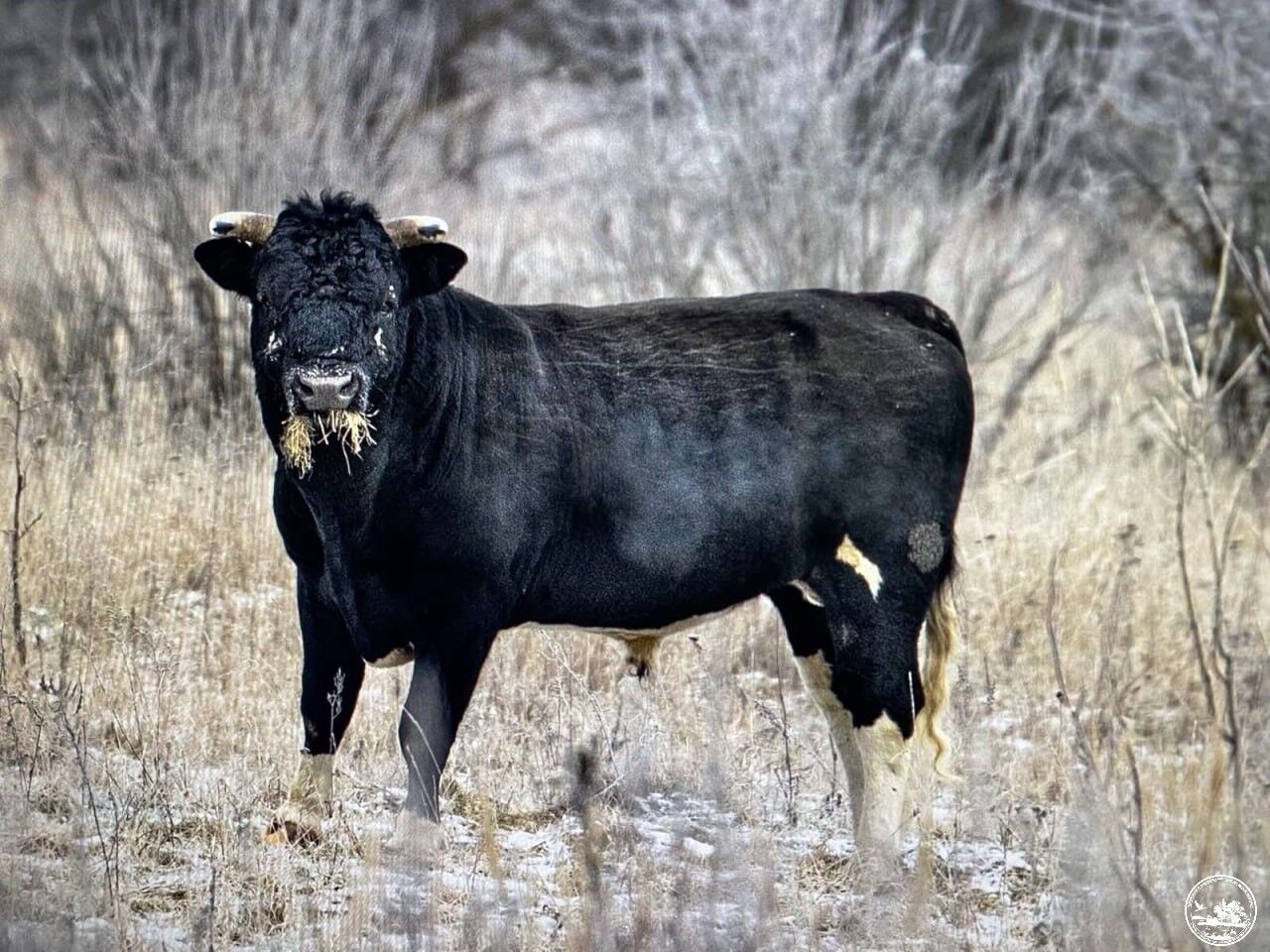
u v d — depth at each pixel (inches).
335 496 1005.2
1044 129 2325.3
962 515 1605.6
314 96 1936.5
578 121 2635.3
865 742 1115.3
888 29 2428.6
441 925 880.3
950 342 1188.5
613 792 1048.8
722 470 1098.1
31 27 2733.8
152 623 1274.6
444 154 2288.4
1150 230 2130.9
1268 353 2003.0
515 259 2084.2
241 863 917.2
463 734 1163.9
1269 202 2096.5
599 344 1101.1
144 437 1617.9
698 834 1011.9
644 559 1086.4
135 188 1889.8
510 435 1042.7
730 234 1973.4
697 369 1109.7
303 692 1055.0
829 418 1125.1
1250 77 2156.7
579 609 1089.4
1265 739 954.1
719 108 2004.2
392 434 1005.2
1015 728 1203.2
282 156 1887.3
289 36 1953.7
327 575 1034.7
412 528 1016.9
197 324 1809.8
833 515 1127.0
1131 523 1507.1
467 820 1052.5
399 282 989.8
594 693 1218.0
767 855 919.0
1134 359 2135.8
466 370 1034.7
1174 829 905.5
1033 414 1921.8
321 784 1047.0
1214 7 2201.0
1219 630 903.7
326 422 973.8
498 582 1037.8
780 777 1123.3
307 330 958.4
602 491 1075.3
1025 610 1430.9
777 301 1155.9
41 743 1056.8
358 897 878.4
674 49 2127.2
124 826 954.1
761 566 1118.4
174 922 868.6
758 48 1996.8
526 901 894.4
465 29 2805.1
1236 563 1533.0
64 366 1768.0
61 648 1208.2
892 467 1135.0
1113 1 2564.0
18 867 884.6
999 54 2561.5
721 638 1371.8
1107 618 1362.0
